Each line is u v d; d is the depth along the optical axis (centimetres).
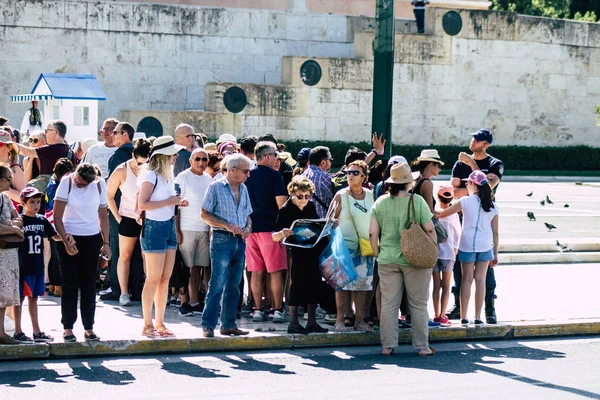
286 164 1458
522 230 2278
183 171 1361
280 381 1023
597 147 4488
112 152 1526
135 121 3600
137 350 1141
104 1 3816
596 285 1673
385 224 1174
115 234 1441
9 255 1068
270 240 1288
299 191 1231
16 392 954
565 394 983
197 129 3722
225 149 1485
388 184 1195
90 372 1048
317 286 1222
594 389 1007
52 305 1387
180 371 1064
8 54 3678
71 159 1495
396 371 1083
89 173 1121
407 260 1148
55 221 1108
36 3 3700
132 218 1383
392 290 1175
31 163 1488
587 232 2264
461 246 1291
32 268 1110
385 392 978
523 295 1561
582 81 4453
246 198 1201
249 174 1297
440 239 1230
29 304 1123
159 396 950
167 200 1145
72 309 1127
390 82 1404
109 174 1432
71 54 3762
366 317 1270
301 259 1216
